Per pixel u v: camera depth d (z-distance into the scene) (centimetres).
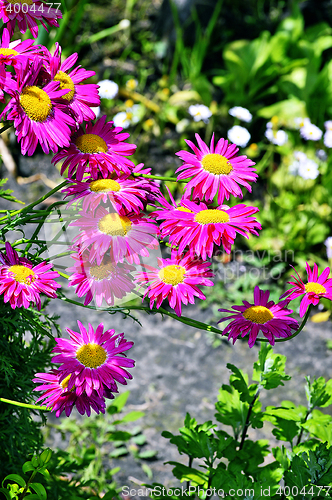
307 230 194
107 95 208
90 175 99
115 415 140
